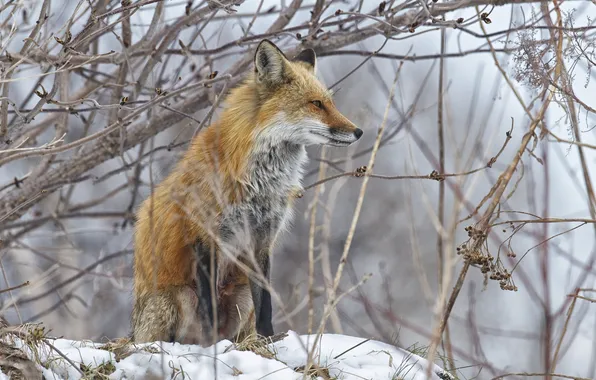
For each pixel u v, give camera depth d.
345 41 13.83
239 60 14.12
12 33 10.41
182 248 10.74
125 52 11.89
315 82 11.79
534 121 8.20
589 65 8.78
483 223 8.20
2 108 10.86
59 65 10.61
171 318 10.75
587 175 8.05
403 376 8.96
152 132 13.89
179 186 10.82
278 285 17.98
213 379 8.44
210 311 10.42
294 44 15.16
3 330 8.56
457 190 6.65
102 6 12.39
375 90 23.67
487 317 19.95
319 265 18.72
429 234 22.25
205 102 13.85
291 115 11.38
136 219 11.89
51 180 14.04
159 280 10.76
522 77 8.77
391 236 22.16
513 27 10.84
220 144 11.03
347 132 11.40
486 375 13.58
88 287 19.72
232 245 10.93
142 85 13.06
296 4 13.97
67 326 17.75
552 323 7.39
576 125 8.35
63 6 13.21
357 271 20.97
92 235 20.72
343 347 9.72
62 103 10.10
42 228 18.62
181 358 8.82
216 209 10.66
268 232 11.39
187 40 16.41
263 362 8.87
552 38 8.93
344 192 22.22
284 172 11.58
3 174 20.36
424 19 12.36
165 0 12.56
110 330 18.23
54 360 8.41
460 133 23.19
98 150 13.93
